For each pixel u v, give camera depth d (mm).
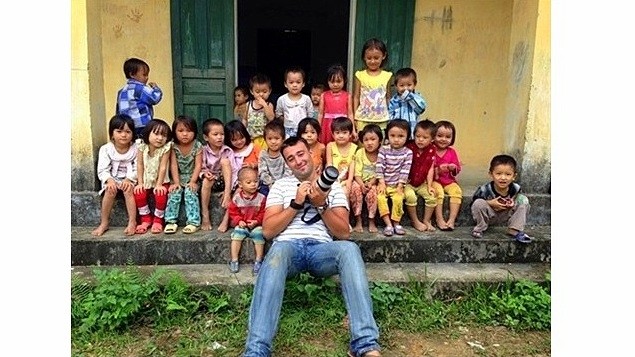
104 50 4602
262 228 3221
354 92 4688
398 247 3619
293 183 3152
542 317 3133
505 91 5051
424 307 3232
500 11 4887
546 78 3918
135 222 3652
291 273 2982
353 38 4680
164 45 4625
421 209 3898
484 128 5121
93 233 3568
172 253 3520
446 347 2926
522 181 4043
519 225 3652
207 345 2846
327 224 3029
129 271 3355
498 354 2869
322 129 4211
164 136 3586
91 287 3186
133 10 4559
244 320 3055
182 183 3756
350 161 3811
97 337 2889
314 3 8023
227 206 3643
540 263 3715
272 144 3627
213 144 3727
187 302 3125
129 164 3656
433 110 5027
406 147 3797
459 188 3881
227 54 4574
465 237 3689
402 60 4746
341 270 2791
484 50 4957
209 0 4477
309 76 8312
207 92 4629
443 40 4887
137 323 3039
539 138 3996
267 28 8266
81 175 3752
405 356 2828
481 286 3383
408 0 4641
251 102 4199
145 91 3893
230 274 3385
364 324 2641
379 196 3715
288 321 3023
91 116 3705
